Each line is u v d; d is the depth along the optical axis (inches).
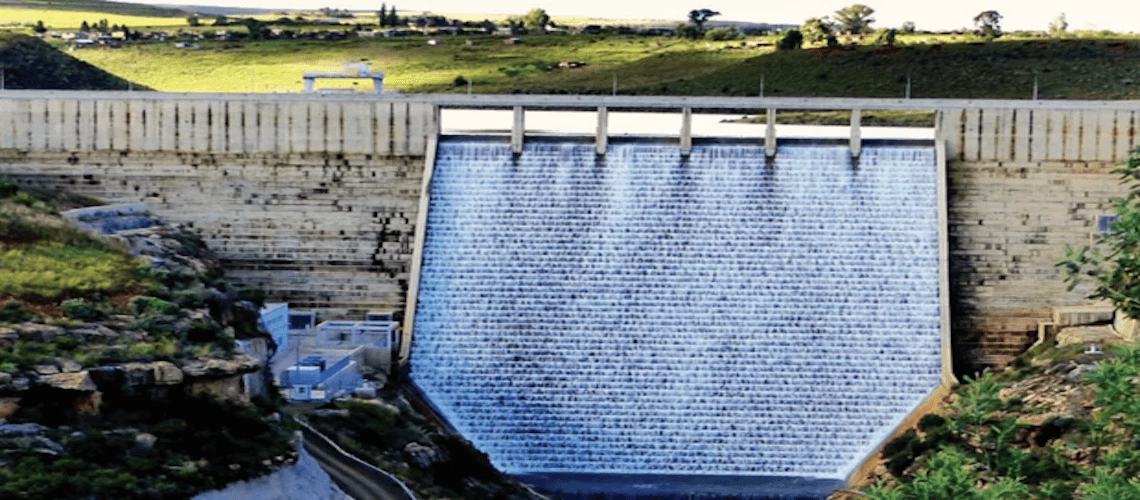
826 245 6437.0
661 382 6122.1
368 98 6697.8
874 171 6584.6
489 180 6628.9
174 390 4478.3
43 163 6776.6
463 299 6368.1
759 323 6254.9
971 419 4554.6
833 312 6284.5
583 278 6378.0
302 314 6476.4
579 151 6663.4
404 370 6200.8
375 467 4913.9
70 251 5649.6
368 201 6678.2
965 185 6589.6
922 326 6259.8
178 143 6747.1
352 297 6614.2
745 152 6628.9
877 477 5541.3
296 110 6707.7
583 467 5910.4
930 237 6451.8
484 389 6146.7
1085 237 6550.2
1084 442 5098.4
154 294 5300.2
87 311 4921.3
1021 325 6461.6
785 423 6013.8
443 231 6535.4
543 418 6053.2
